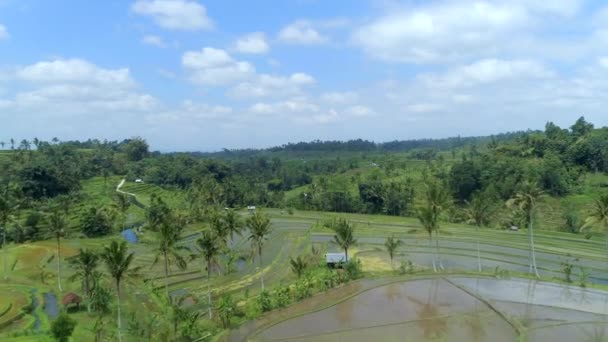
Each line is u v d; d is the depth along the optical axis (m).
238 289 91.62
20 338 66.56
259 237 90.75
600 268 100.81
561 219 150.88
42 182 176.25
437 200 103.31
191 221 165.25
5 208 109.25
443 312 72.44
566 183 166.75
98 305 72.62
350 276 92.06
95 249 121.94
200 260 115.31
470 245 125.19
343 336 63.94
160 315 72.81
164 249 77.62
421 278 91.94
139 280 95.25
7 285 95.25
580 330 63.62
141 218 171.00
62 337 55.19
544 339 60.62
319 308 76.12
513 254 114.69
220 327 69.25
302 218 180.62
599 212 88.50
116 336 66.44
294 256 118.00
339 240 102.75
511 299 77.75
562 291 82.12
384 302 78.31
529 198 94.81
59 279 95.38
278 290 79.94
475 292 82.19
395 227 156.50
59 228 99.31
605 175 174.38
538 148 196.00
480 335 62.94
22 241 134.50
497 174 179.75
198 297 83.69
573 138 195.12
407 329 65.75
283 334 65.56
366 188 196.50
